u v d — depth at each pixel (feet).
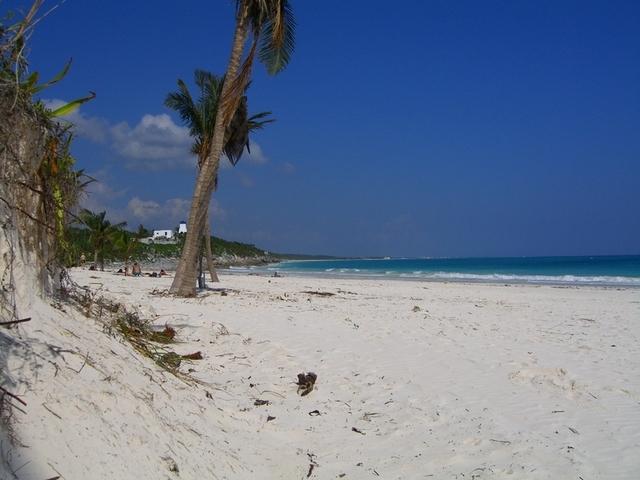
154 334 22.98
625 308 60.08
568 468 14.65
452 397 20.44
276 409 17.72
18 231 12.25
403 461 14.69
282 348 26.07
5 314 11.16
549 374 24.34
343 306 49.65
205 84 58.75
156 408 12.69
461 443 16.10
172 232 254.88
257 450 14.26
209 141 58.54
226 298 51.96
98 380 11.62
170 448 11.54
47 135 13.96
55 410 9.82
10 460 8.23
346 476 13.65
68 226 15.47
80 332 13.51
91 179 16.31
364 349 27.71
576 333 38.88
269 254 585.63
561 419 18.69
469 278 152.35
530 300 70.54
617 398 21.30
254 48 49.14
